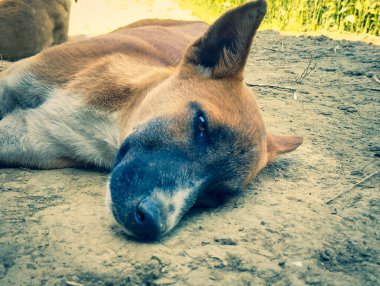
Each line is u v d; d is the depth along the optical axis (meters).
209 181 0.60
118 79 0.72
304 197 0.66
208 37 0.66
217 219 0.59
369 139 0.92
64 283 0.45
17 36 1.35
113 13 2.43
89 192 0.64
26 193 0.62
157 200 0.53
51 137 0.73
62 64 0.77
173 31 1.02
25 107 0.78
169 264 0.49
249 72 1.40
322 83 1.30
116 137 0.71
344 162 0.80
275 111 1.05
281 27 2.20
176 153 0.58
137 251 0.51
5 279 0.45
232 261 0.50
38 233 0.53
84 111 0.72
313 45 1.78
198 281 0.47
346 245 0.55
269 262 0.51
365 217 0.62
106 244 0.52
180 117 0.60
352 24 2.04
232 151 0.61
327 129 0.96
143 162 0.56
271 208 0.62
